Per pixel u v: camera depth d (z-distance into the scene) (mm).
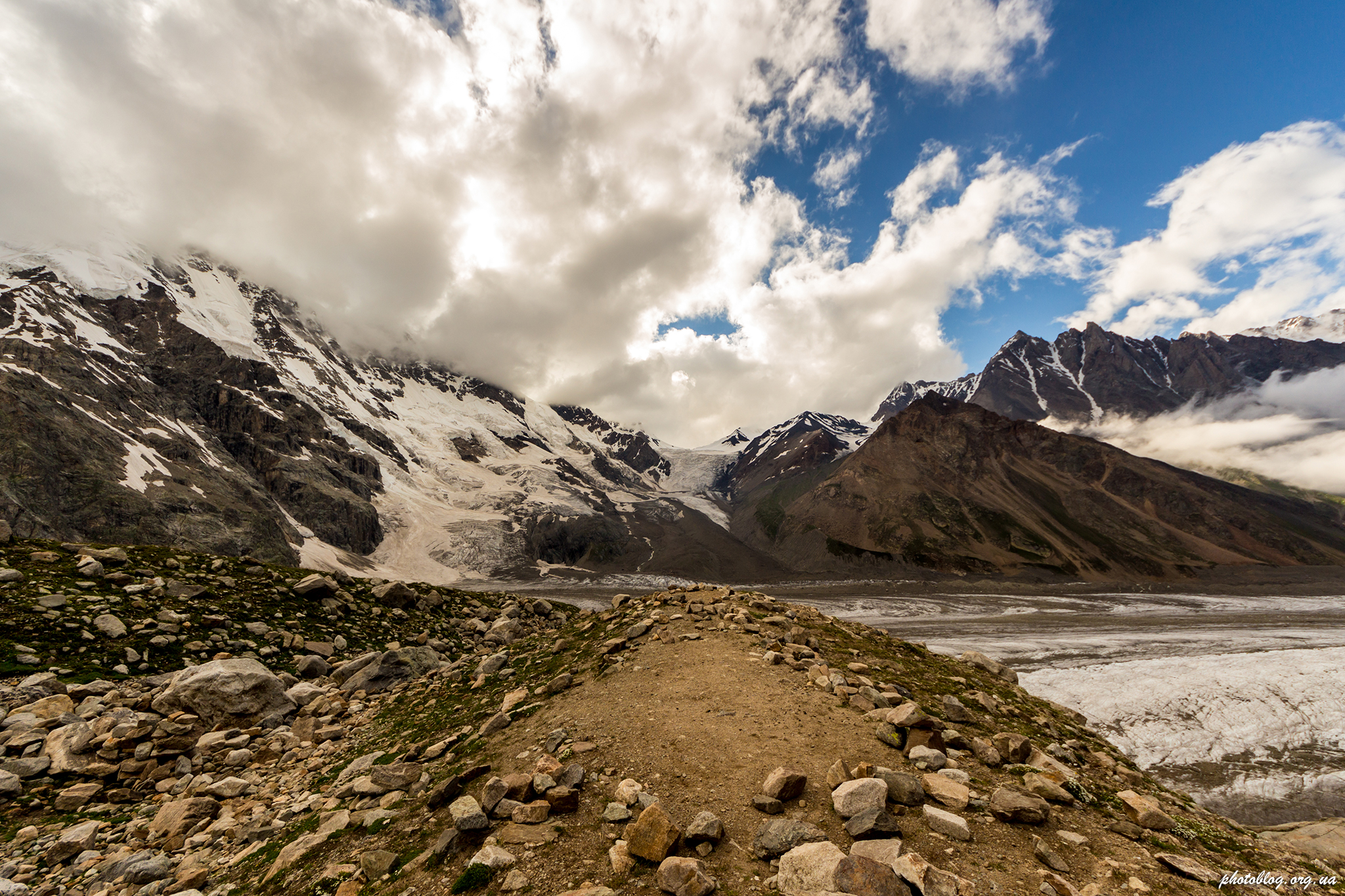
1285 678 57188
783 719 13117
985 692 19156
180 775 15188
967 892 7074
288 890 8859
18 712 16219
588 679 17562
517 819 9469
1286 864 9352
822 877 7316
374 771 12898
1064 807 10117
